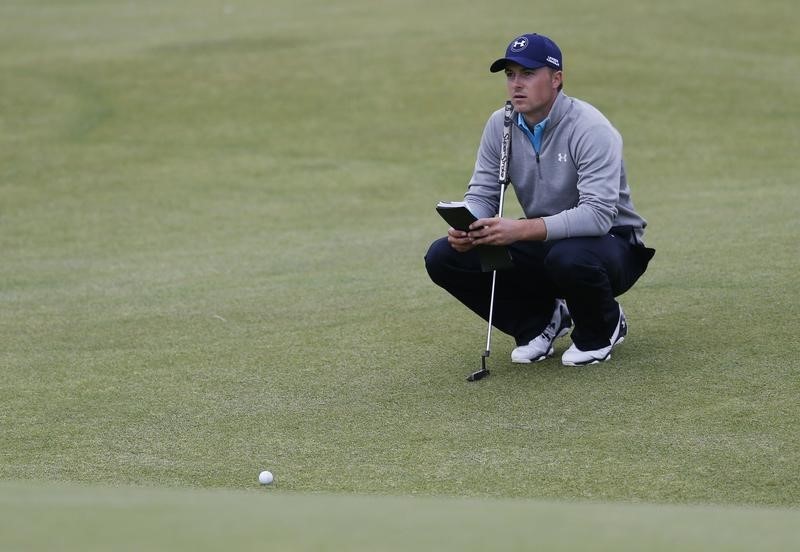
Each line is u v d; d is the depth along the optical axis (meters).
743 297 20.31
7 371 18.62
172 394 16.92
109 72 58.78
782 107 49.69
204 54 62.72
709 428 14.15
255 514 8.12
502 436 14.32
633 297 20.95
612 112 49.75
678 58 58.84
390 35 66.06
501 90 53.88
